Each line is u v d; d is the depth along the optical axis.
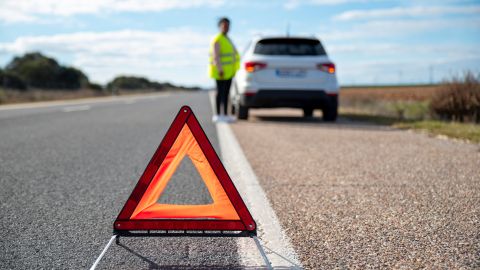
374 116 12.08
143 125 10.02
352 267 2.41
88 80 60.09
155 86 89.94
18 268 2.45
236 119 11.36
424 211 3.38
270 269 2.36
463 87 10.86
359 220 3.18
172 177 4.66
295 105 10.30
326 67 10.17
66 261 2.54
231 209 2.51
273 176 4.64
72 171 4.99
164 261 2.54
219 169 2.52
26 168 5.16
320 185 4.24
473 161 5.38
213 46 10.12
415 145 6.75
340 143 6.98
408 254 2.57
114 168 5.16
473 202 3.61
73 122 10.77
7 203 3.72
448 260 2.49
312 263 2.47
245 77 10.26
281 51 10.25
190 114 2.54
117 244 2.81
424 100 15.05
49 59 58.53
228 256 2.61
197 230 2.51
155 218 2.52
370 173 4.75
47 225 3.16
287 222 3.17
